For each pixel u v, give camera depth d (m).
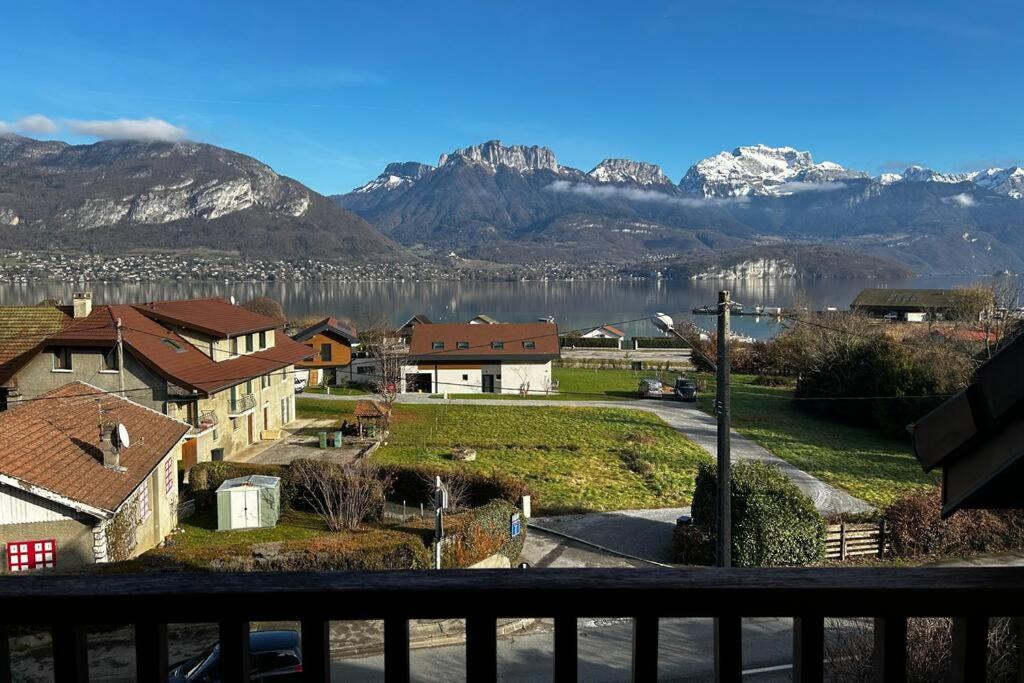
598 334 89.75
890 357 38.34
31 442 17.05
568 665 1.73
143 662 1.69
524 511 22.86
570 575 1.77
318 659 1.70
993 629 6.50
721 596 1.73
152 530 20.00
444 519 18.66
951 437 1.76
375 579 1.73
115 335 27.36
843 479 28.81
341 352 56.91
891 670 1.74
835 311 67.25
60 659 1.69
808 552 18.77
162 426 22.00
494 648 1.73
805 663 1.74
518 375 53.75
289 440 36.00
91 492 16.45
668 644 13.10
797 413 45.03
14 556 15.79
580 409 46.09
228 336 32.91
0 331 30.67
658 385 51.78
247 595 1.68
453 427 39.59
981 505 1.74
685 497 26.09
